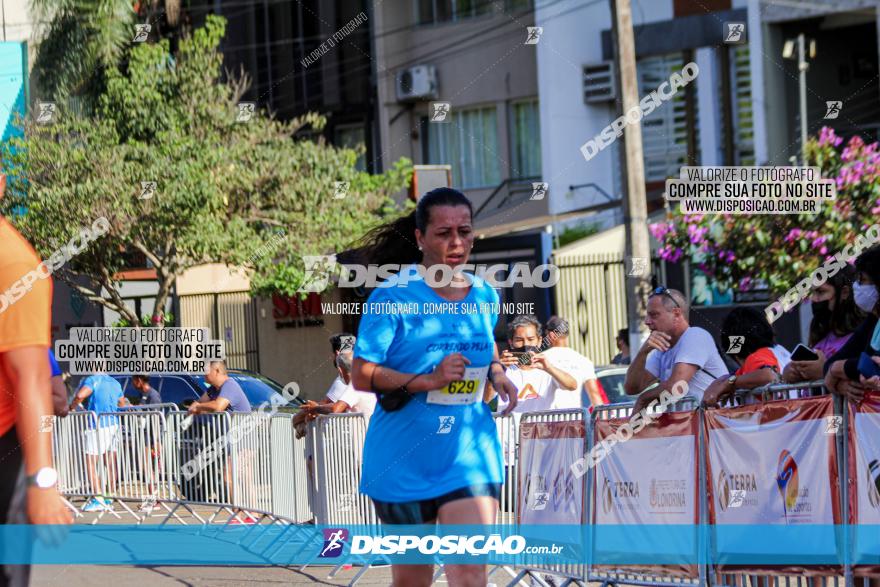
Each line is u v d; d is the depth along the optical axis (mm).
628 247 14617
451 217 5246
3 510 4211
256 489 10961
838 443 5785
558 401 9273
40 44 18828
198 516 11961
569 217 22656
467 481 5156
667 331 7223
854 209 15281
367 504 9133
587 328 20922
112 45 18812
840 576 5812
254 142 19969
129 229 18406
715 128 23281
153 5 21984
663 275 19328
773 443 6137
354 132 28562
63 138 18500
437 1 27406
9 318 4152
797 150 21516
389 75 27891
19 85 18875
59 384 8234
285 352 23391
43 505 4152
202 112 19438
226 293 23078
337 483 9266
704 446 6586
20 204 18188
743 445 6324
